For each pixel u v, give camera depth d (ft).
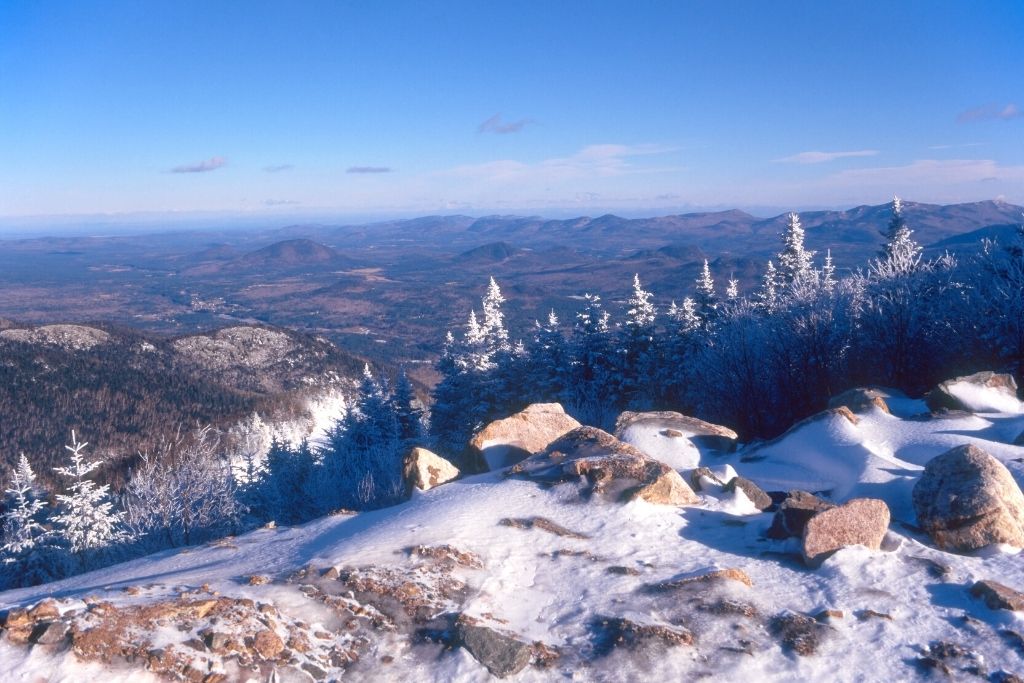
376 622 21.09
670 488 30.89
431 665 19.30
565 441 37.40
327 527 31.68
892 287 82.69
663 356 123.24
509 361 128.88
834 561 24.23
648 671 18.80
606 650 19.77
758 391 89.15
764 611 21.76
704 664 19.10
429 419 138.82
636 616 21.33
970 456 27.58
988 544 25.39
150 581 24.21
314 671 18.71
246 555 28.99
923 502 27.27
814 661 19.21
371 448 110.93
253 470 106.73
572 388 122.83
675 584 23.11
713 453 47.88
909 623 20.89
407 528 27.84
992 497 25.77
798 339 86.84
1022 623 20.38
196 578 24.43
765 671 18.85
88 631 18.11
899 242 117.19
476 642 19.74
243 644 18.95
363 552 25.32
